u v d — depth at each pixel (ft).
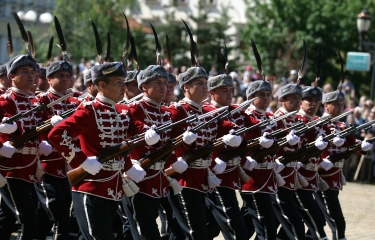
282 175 45.06
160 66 38.63
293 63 131.34
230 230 40.37
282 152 45.55
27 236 38.52
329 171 49.16
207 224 42.06
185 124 39.45
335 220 48.98
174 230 41.11
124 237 41.04
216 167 39.45
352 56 95.09
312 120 48.01
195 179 39.04
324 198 48.98
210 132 40.09
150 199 37.11
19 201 38.58
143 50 131.85
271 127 45.32
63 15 127.34
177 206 39.11
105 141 33.81
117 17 132.57
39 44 127.95
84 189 33.42
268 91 44.60
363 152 50.70
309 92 47.80
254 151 43.01
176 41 137.90
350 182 87.30
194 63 41.91
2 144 37.40
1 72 47.50
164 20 169.37
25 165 39.19
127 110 35.47
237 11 153.69
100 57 38.17
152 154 36.83
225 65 43.19
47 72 44.09
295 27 134.51
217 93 42.57
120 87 34.32
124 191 34.53
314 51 132.26
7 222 39.68
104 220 33.55
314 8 132.77
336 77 135.64
